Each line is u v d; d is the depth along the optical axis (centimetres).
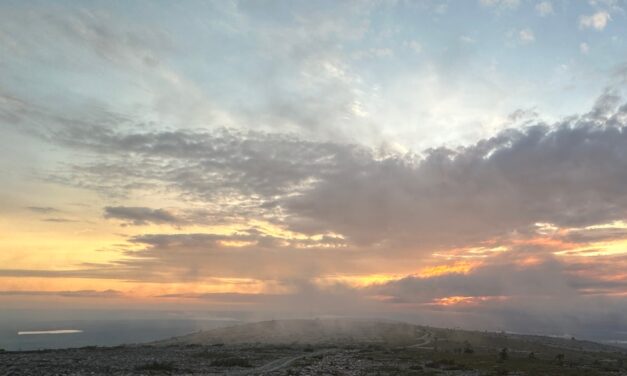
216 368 9294
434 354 13988
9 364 8369
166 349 15100
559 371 9819
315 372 8519
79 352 12512
